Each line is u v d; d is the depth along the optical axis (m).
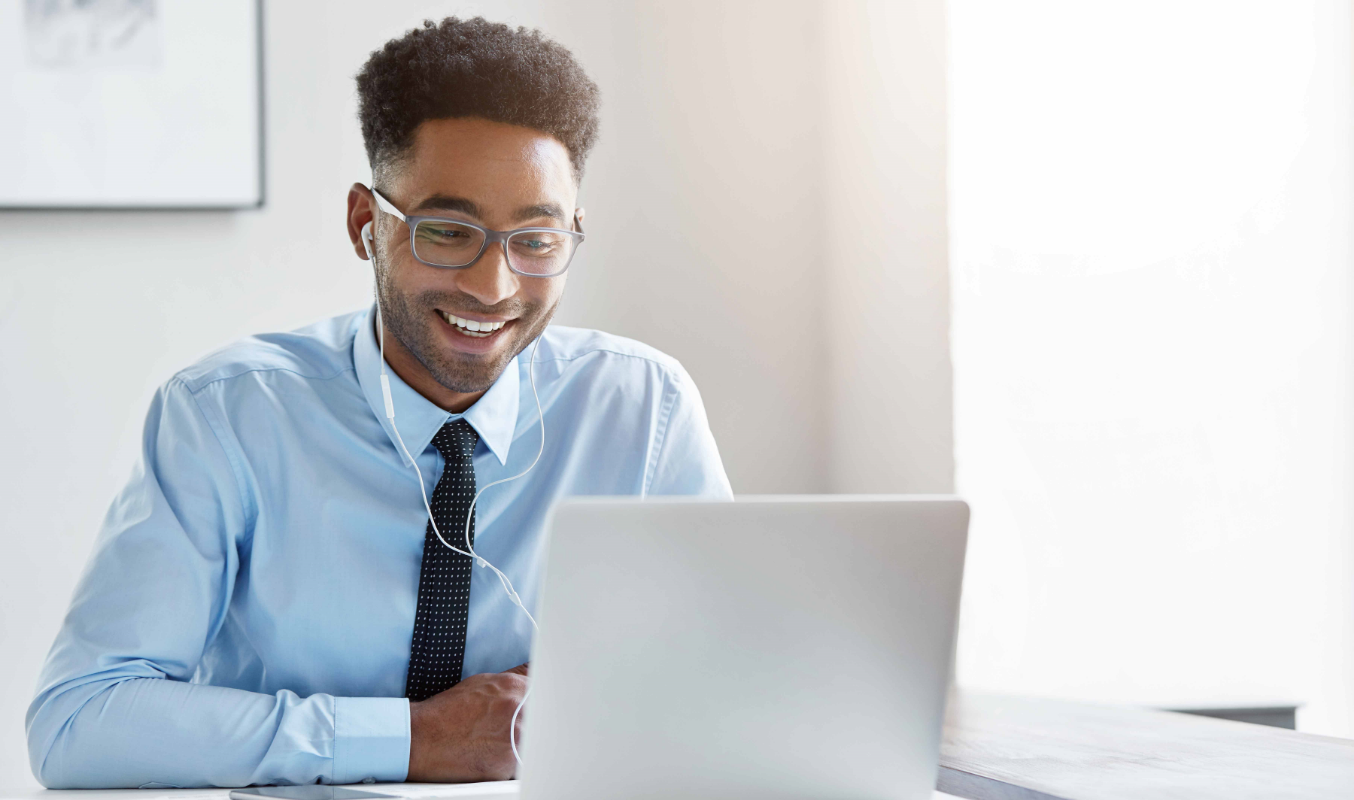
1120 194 1.89
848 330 2.07
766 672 0.79
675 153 2.07
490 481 1.30
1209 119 1.90
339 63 1.97
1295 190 1.88
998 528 1.83
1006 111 1.86
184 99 1.92
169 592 1.14
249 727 1.03
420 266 1.15
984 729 1.14
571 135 1.21
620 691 0.77
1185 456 1.88
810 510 0.79
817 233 2.12
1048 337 1.86
